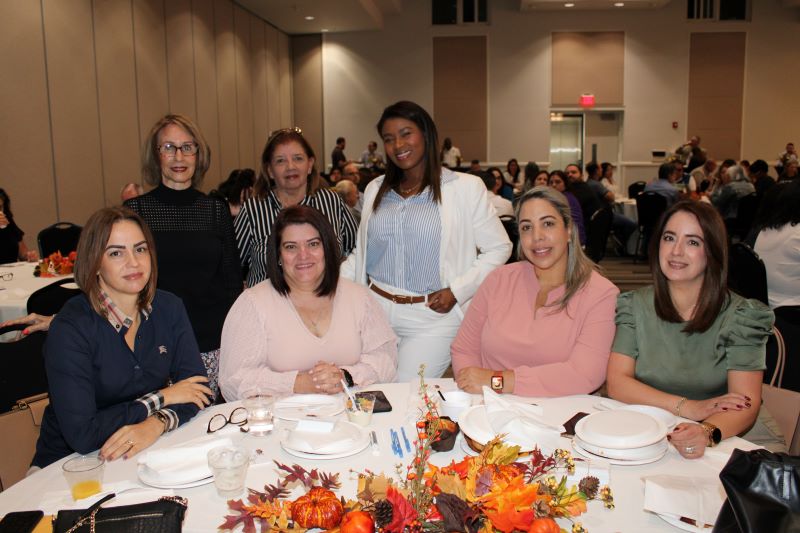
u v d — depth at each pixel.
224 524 1.13
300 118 13.87
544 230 2.11
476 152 13.70
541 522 1.02
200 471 1.42
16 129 5.70
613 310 2.09
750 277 3.45
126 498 1.32
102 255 1.74
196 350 2.00
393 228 2.67
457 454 1.56
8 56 5.61
